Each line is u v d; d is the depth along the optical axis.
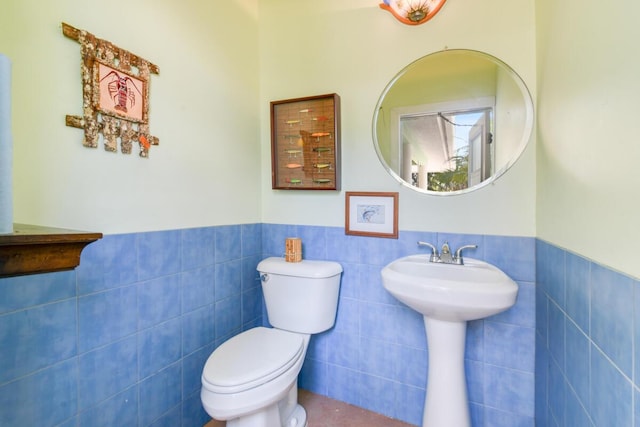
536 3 1.28
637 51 0.58
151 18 1.25
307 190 1.77
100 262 1.08
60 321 0.97
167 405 1.32
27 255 0.51
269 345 1.34
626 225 0.61
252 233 1.82
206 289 1.52
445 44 1.46
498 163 1.37
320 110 1.69
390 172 1.58
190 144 1.43
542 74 1.20
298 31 1.78
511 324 1.35
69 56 0.98
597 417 0.73
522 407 1.34
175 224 1.36
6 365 0.86
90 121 1.04
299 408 1.59
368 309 1.63
